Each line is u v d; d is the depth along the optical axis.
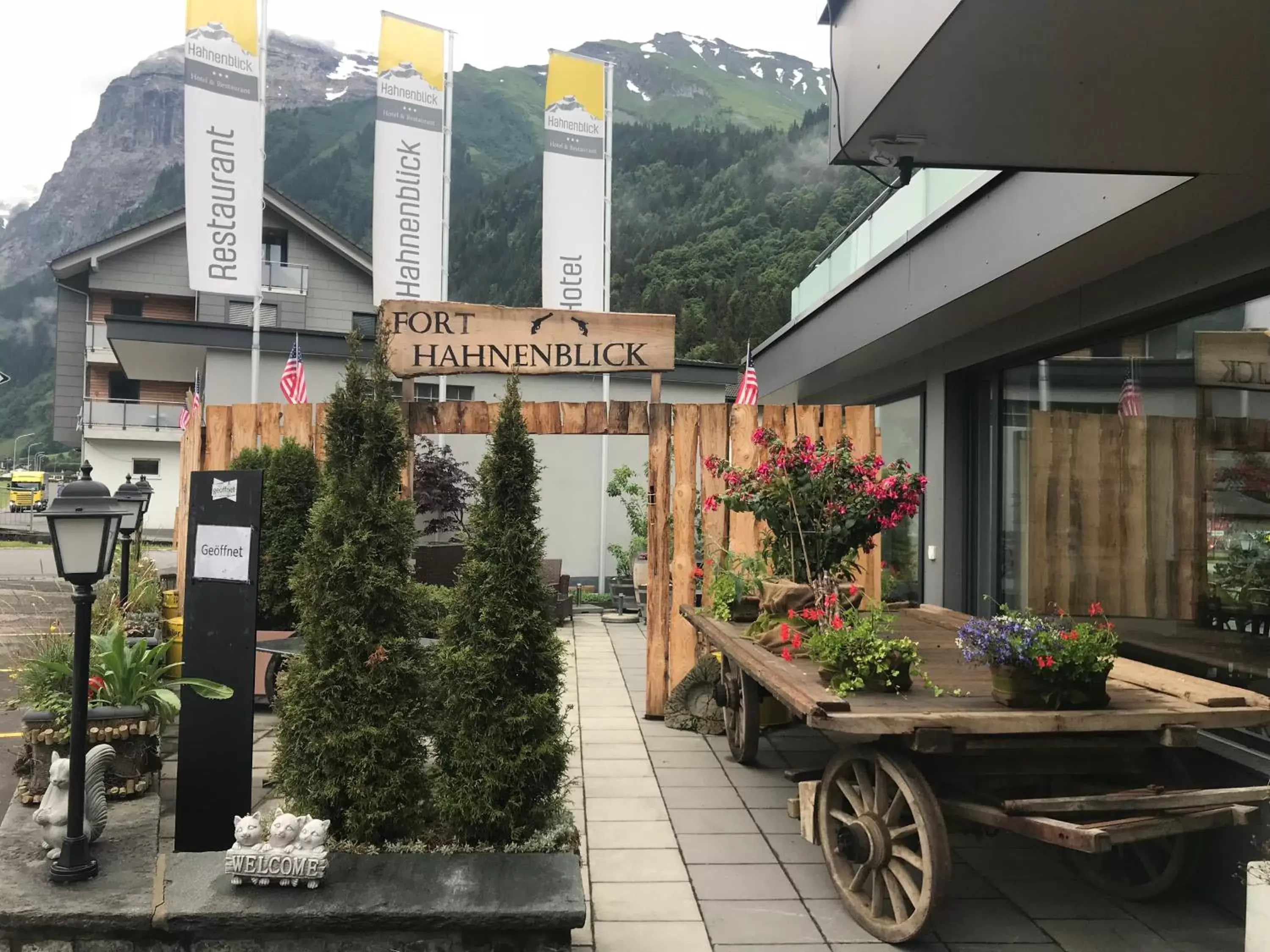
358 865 3.16
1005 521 7.01
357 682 3.34
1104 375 5.65
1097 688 3.24
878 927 3.39
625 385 15.76
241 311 23.69
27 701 4.38
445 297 12.59
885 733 3.05
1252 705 3.29
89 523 3.14
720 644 5.10
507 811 3.30
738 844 4.36
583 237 12.66
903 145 3.39
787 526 4.90
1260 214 4.09
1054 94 2.98
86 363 25.62
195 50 11.88
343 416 3.49
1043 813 3.13
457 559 10.09
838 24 3.46
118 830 3.68
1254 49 2.67
